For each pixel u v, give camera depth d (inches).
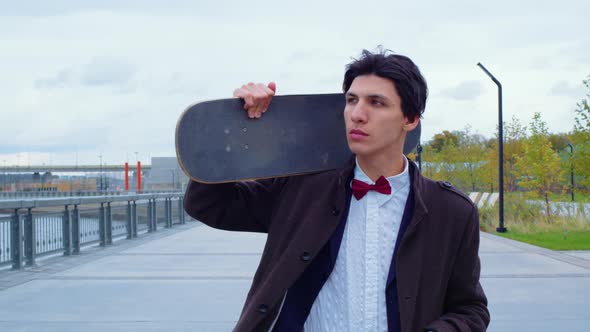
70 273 299.0
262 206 66.1
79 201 378.6
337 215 58.3
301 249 57.4
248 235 525.0
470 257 58.7
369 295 56.5
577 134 547.5
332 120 63.8
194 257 362.6
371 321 56.0
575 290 252.2
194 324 193.8
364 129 55.7
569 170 630.5
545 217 621.0
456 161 1102.4
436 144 1535.4
